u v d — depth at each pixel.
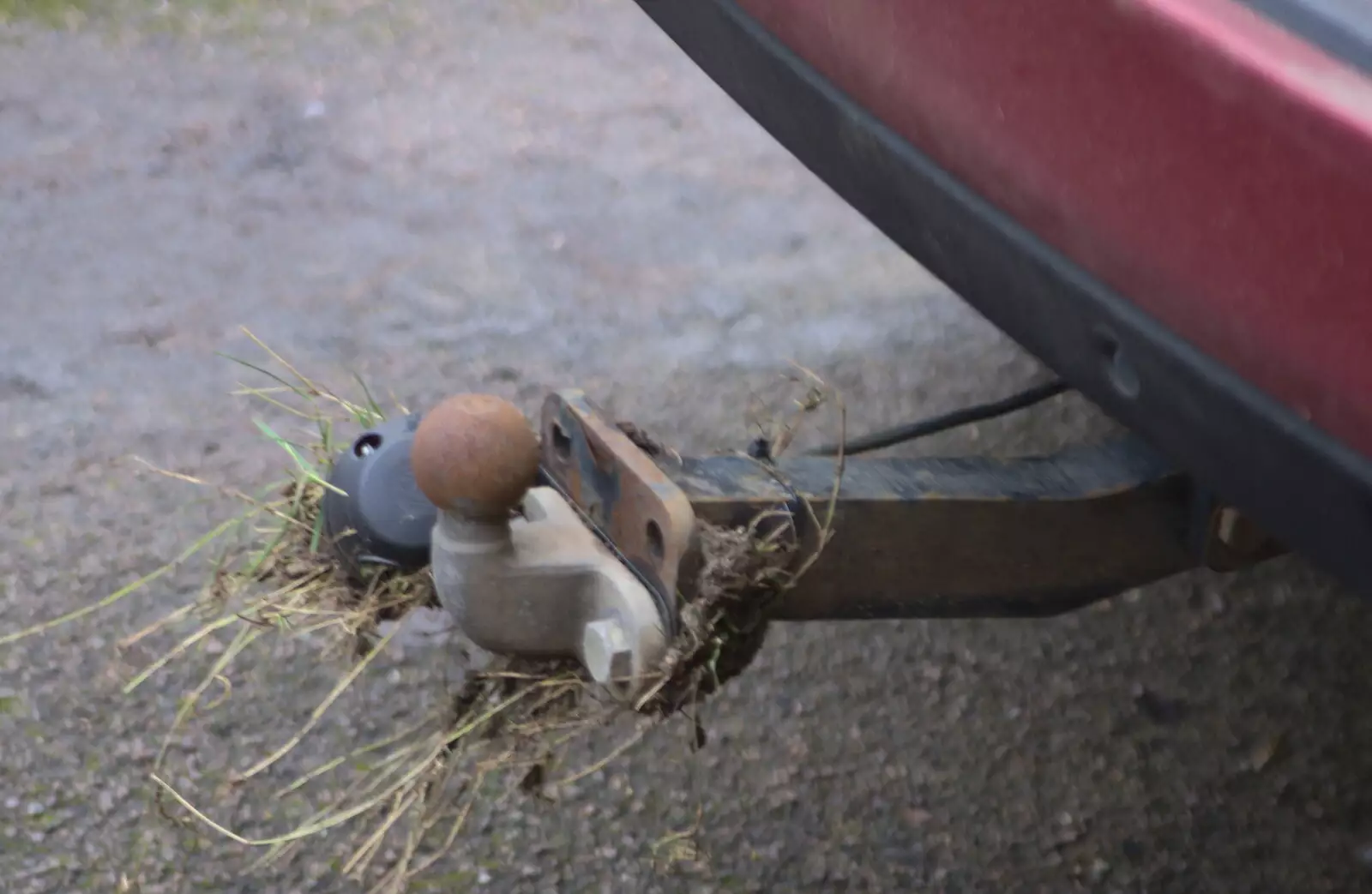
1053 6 1.07
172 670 2.11
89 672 2.11
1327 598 2.34
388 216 3.39
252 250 3.24
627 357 2.87
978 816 1.94
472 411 1.19
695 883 1.83
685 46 1.64
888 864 1.87
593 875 1.83
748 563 1.24
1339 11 0.95
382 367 2.83
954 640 2.24
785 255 3.28
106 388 2.76
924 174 1.26
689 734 2.03
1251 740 2.08
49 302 3.03
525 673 1.34
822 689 2.14
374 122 3.84
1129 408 1.14
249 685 2.09
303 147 3.70
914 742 2.05
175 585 2.27
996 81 1.14
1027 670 2.19
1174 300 1.03
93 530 2.39
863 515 1.36
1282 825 1.94
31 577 2.28
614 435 1.28
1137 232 1.05
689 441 2.61
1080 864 1.88
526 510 1.35
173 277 3.13
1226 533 1.47
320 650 2.13
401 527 1.36
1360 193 0.88
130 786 1.94
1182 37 0.97
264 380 2.78
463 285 3.12
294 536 1.52
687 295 3.10
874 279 3.18
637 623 1.17
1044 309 1.18
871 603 1.41
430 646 2.14
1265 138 0.93
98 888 1.80
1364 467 0.92
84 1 4.50
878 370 2.84
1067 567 1.47
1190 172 0.99
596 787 1.95
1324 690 2.16
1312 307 0.93
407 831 1.88
